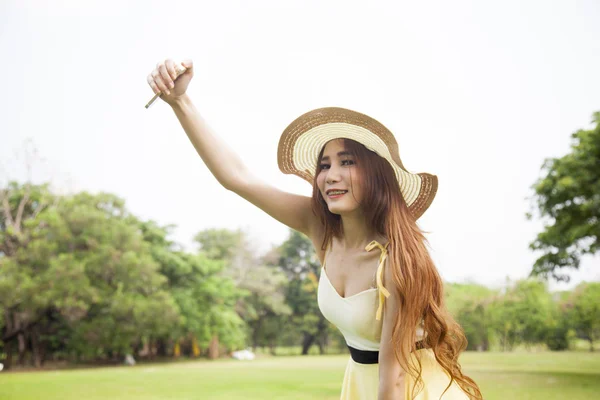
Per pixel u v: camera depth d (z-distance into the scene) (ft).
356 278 5.53
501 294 118.21
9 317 88.63
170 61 5.63
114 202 107.24
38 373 69.26
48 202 100.78
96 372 69.87
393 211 5.44
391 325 5.14
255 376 56.80
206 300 111.75
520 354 105.81
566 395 33.42
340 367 75.05
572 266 54.75
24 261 86.53
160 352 120.88
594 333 128.26
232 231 148.56
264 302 140.26
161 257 106.01
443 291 5.53
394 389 5.11
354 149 5.55
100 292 86.79
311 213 6.24
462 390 5.36
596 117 53.93
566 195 52.65
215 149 6.10
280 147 6.07
